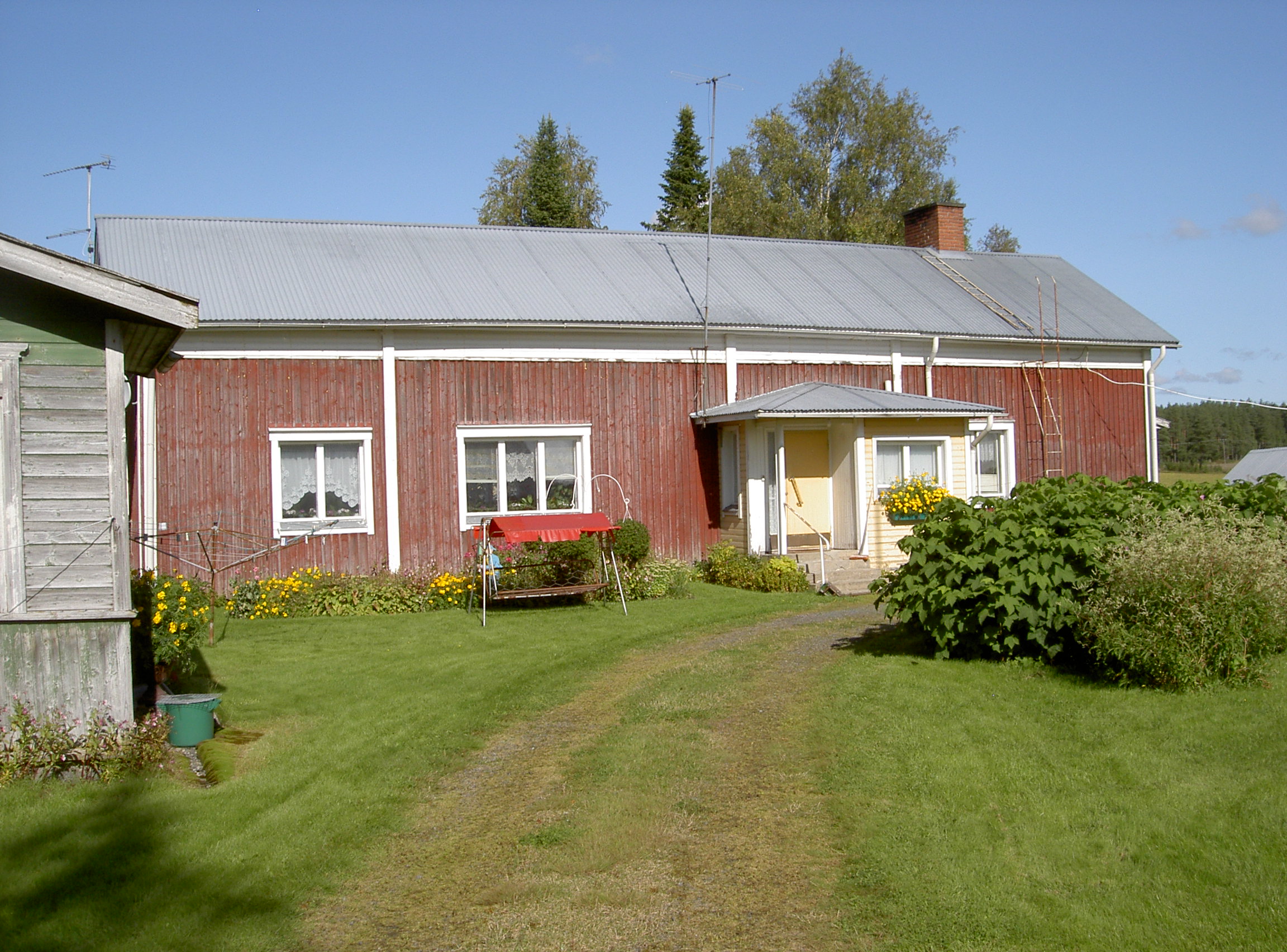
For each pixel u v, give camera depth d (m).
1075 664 9.66
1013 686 9.14
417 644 12.29
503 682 10.23
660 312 18.44
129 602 7.11
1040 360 21.61
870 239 38.94
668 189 52.31
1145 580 8.84
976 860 5.63
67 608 6.98
